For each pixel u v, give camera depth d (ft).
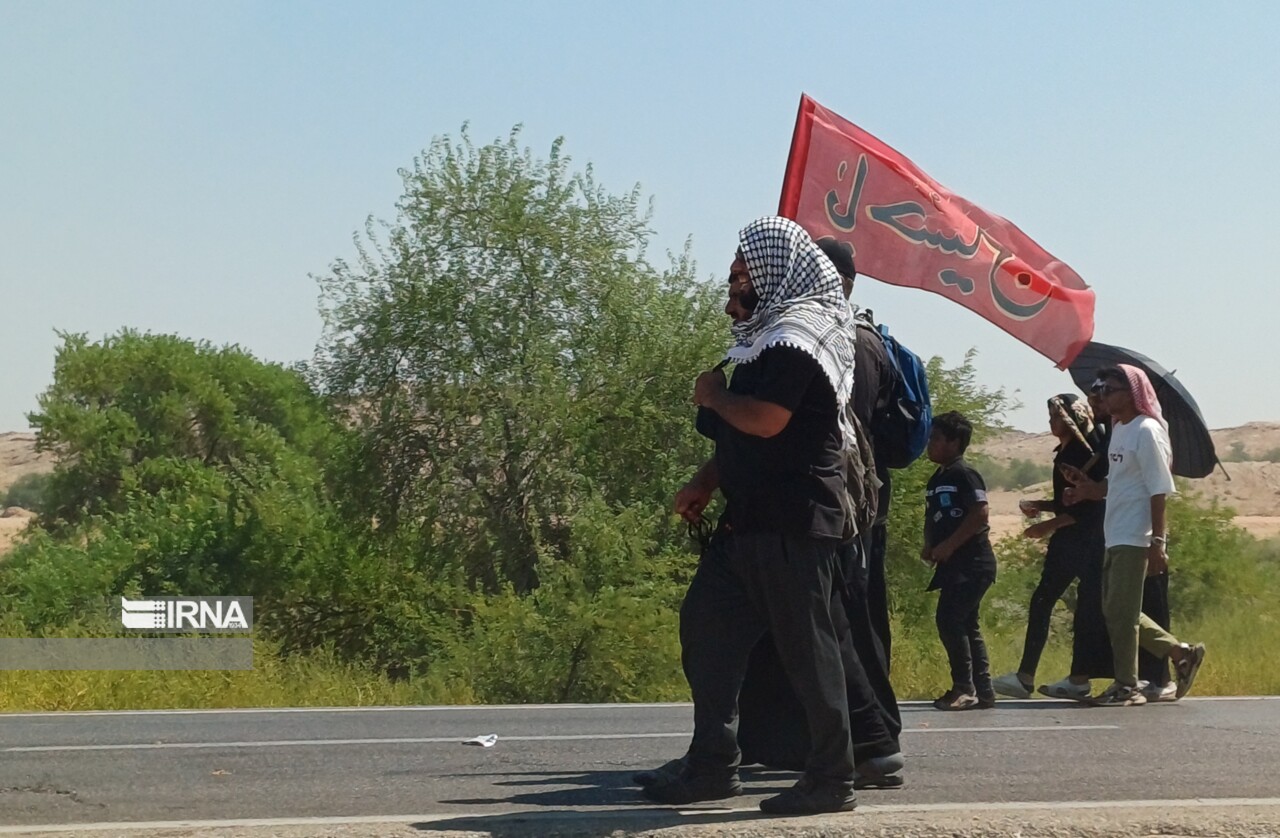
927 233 27.61
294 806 17.47
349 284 54.39
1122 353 32.81
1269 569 64.23
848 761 16.01
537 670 39.70
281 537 54.19
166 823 15.84
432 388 53.06
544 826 15.19
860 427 17.08
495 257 54.29
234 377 118.83
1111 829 15.23
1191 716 26.94
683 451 52.80
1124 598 28.37
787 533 15.60
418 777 19.72
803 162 26.96
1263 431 333.42
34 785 18.92
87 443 111.96
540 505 52.44
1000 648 46.19
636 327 54.54
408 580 52.47
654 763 21.13
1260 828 15.43
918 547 51.44
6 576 57.41
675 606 45.34
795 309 15.70
